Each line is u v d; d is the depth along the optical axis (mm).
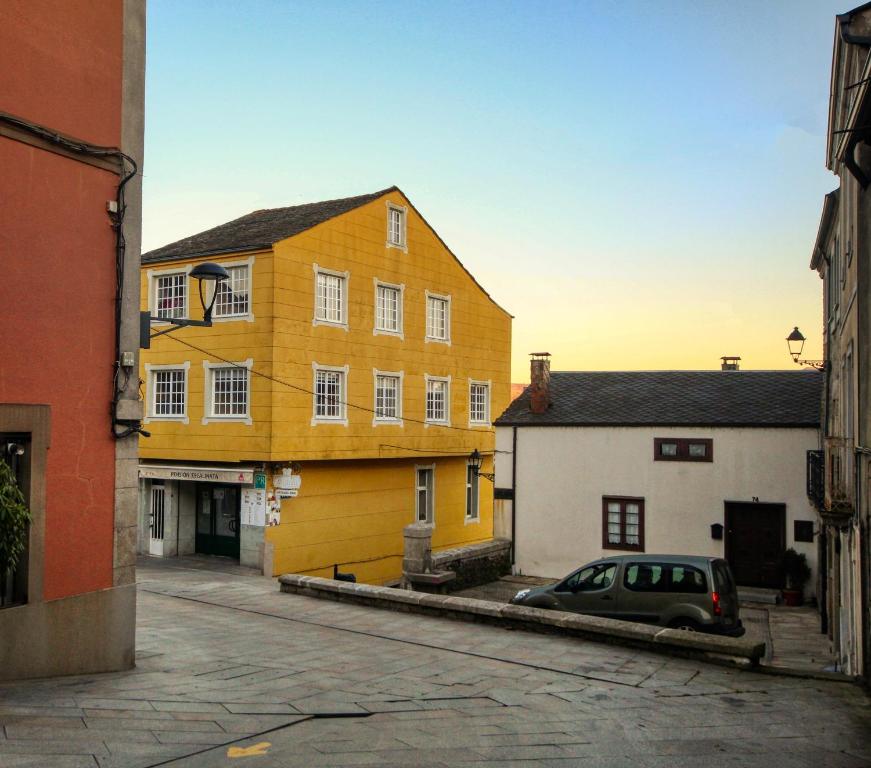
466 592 22594
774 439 22406
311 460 23938
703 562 14312
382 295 27062
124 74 10414
